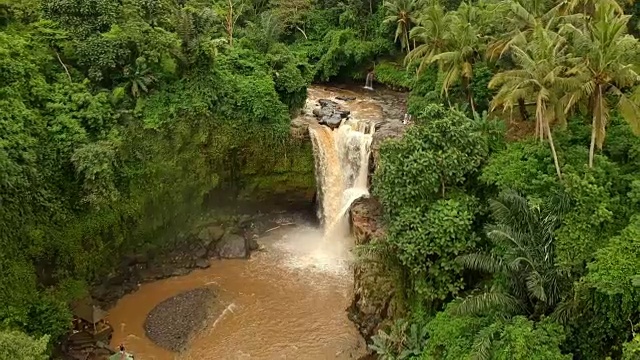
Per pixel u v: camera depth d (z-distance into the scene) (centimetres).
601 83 2000
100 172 2519
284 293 2756
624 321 1633
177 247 3077
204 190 3122
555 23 2733
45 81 2677
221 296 2725
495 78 2289
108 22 2888
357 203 2994
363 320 2467
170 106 2908
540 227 1888
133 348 2366
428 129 2197
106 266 2755
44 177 2453
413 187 2114
